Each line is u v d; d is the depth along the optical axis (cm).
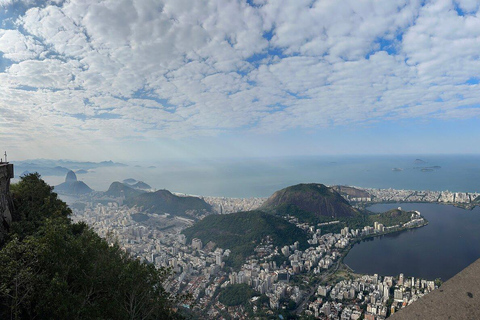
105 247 1641
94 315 1257
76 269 1363
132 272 1459
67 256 1348
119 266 1561
